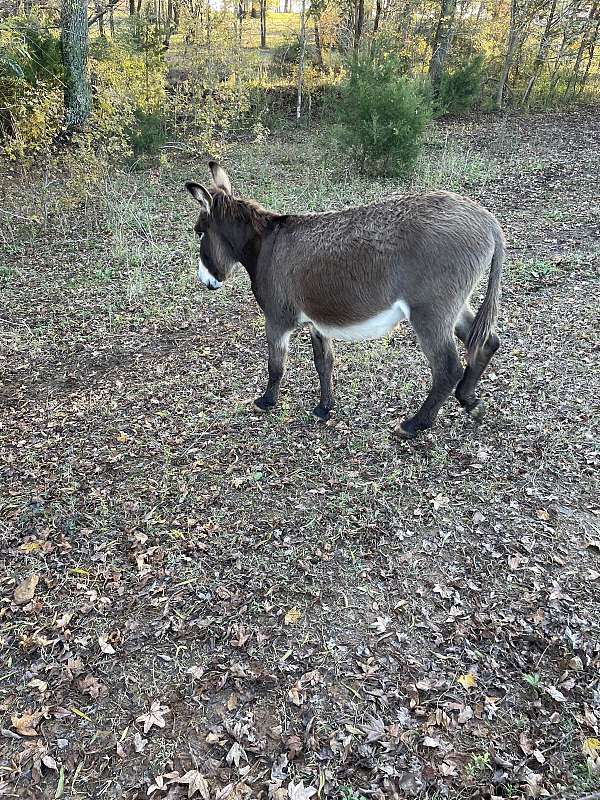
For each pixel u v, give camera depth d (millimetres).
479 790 2484
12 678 3072
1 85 11625
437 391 4250
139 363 6062
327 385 4879
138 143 12508
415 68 18000
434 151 13930
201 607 3408
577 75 19781
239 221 4500
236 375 5766
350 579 3531
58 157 11023
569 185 11086
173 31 16875
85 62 13422
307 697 2893
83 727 2826
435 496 4102
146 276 8023
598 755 2564
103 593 3529
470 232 3764
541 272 7477
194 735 2766
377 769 2578
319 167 12789
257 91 17328
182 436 4910
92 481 4438
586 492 4047
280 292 4434
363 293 3988
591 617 3197
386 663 3035
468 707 2801
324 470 4430
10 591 3557
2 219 10016
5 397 5551
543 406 4934
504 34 19766
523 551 3639
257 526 3947
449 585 3455
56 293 7652
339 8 19266
